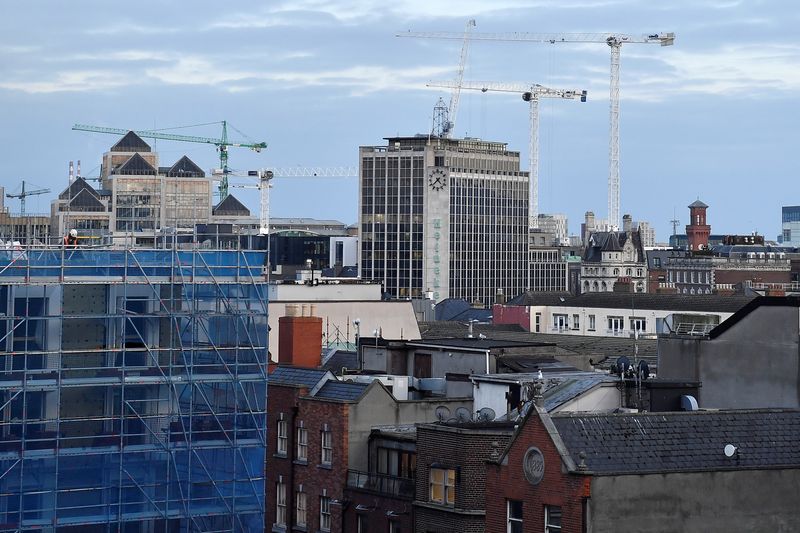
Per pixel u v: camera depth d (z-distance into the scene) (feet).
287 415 445.78
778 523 289.94
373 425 427.33
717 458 290.97
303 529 436.76
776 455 295.48
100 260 417.90
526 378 421.59
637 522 279.49
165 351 424.87
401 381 465.47
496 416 418.31
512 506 295.07
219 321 435.53
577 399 376.07
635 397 382.83
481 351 489.67
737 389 392.27
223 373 431.84
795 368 380.37
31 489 404.77
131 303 427.74
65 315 408.26
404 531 395.34
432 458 378.32
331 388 444.55
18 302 411.54
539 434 288.51
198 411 429.38
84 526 408.26
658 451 288.71
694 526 283.38
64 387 404.77
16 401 407.23
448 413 437.17
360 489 414.21
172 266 425.28
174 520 421.18
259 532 429.79
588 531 276.00
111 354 417.28
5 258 406.41
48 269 410.72
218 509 425.69
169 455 419.13
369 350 524.11
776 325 385.70
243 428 431.84
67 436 410.11
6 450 401.49
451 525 367.86
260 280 439.22
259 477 431.02
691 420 298.35
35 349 411.34
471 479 365.81
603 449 286.05
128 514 413.39
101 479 412.16
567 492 280.51
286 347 535.60
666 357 407.64
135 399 419.95
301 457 441.27
